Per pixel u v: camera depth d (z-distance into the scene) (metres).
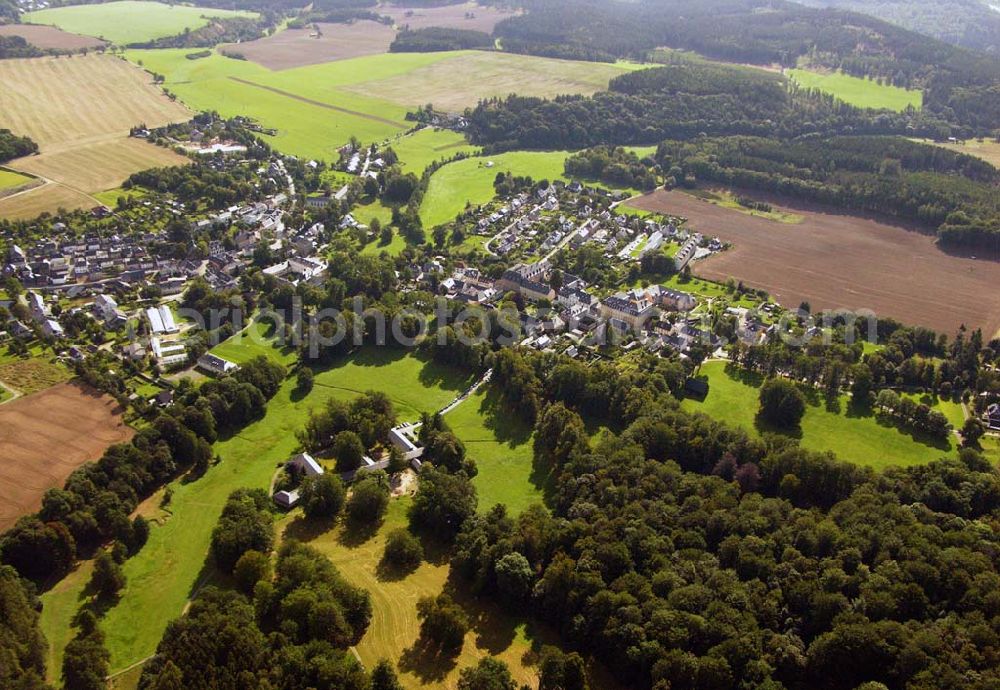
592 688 198.25
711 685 184.88
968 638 184.25
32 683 188.12
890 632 186.75
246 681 185.50
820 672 189.00
